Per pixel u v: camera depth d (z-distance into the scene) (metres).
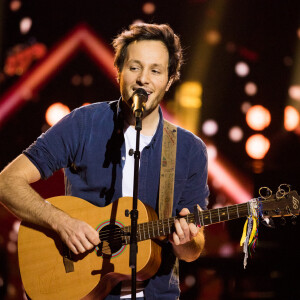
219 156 20.58
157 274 7.84
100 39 20.56
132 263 6.54
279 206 6.94
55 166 8.14
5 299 18.44
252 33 19.53
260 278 15.09
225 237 18.11
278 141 19.27
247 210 7.05
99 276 7.60
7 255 19.08
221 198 20.64
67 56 20.88
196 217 7.27
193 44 19.88
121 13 20.06
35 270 7.86
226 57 19.95
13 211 7.86
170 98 20.73
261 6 19.14
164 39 8.00
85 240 7.45
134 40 7.98
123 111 8.22
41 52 20.81
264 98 19.91
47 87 21.17
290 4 18.86
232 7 19.34
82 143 8.16
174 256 8.03
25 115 21.25
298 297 14.48
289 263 14.73
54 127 8.25
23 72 20.95
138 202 7.76
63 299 7.65
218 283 17.17
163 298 7.82
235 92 20.20
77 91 21.16
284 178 14.94
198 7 19.53
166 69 7.99
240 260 15.45
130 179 8.05
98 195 8.07
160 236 7.58
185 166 8.25
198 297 17.38
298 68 19.41
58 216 7.62
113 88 21.02
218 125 20.55
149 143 8.14
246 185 20.30
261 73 19.83
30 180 7.97
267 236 15.01
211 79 20.27
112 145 8.15
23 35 20.62
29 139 21.30
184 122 20.70
